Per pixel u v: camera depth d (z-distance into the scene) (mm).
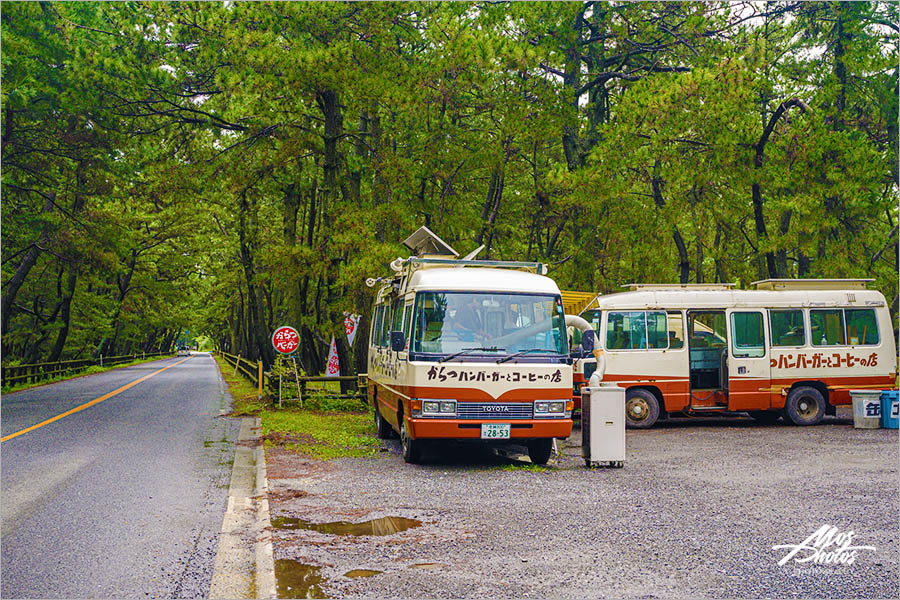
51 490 9406
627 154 22438
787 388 16906
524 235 31422
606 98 30281
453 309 11305
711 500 8672
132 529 7461
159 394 26531
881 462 11328
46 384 33125
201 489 9508
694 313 16969
